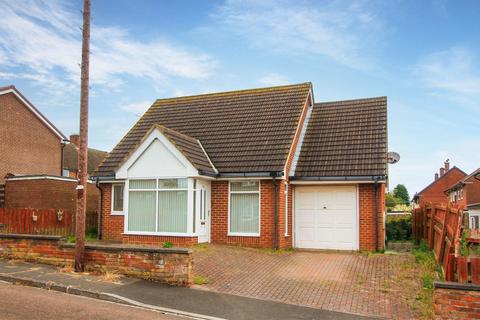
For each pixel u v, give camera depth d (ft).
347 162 58.80
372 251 55.83
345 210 58.18
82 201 39.04
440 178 221.66
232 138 63.21
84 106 39.55
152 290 33.81
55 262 40.57
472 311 25.48
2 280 35.99
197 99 76.54
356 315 29.78
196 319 28.32
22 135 102.17
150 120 72.84
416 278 39.91
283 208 57.00
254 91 73.56
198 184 56.03
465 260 26.68
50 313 27.30
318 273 42.11
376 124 64.44
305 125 67.82
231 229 58.08
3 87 97.35
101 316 27.25
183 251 35.73
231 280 38.27
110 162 63.52
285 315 29.45
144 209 57.00
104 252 38.24
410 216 80.33
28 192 78.64
